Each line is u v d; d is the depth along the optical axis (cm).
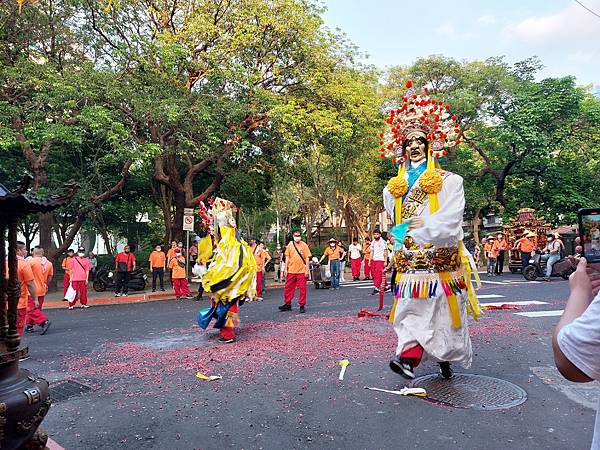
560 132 2548
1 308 289
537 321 905
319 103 1970
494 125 2808
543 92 2614
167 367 637
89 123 1522
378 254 1555
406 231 520
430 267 506
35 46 1816
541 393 500
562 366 156
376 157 2867
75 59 1873
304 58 1900
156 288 2003
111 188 2083
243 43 1736
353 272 2236
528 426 415
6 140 1507
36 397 280
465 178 2897
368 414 450
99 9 1819
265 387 541
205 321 812
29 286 793
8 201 282
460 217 516
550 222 2919
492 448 375
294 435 409
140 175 2080
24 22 1745
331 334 821
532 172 2841
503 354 664
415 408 461
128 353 731
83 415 469
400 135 573
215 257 796
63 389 557
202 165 2117
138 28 1942
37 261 942
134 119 1711
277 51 1914
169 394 525
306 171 2481
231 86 1803
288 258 1163
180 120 1664
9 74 1586
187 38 1758
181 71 1781
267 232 4569
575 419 430
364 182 3148
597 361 148
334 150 1953
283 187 3212
